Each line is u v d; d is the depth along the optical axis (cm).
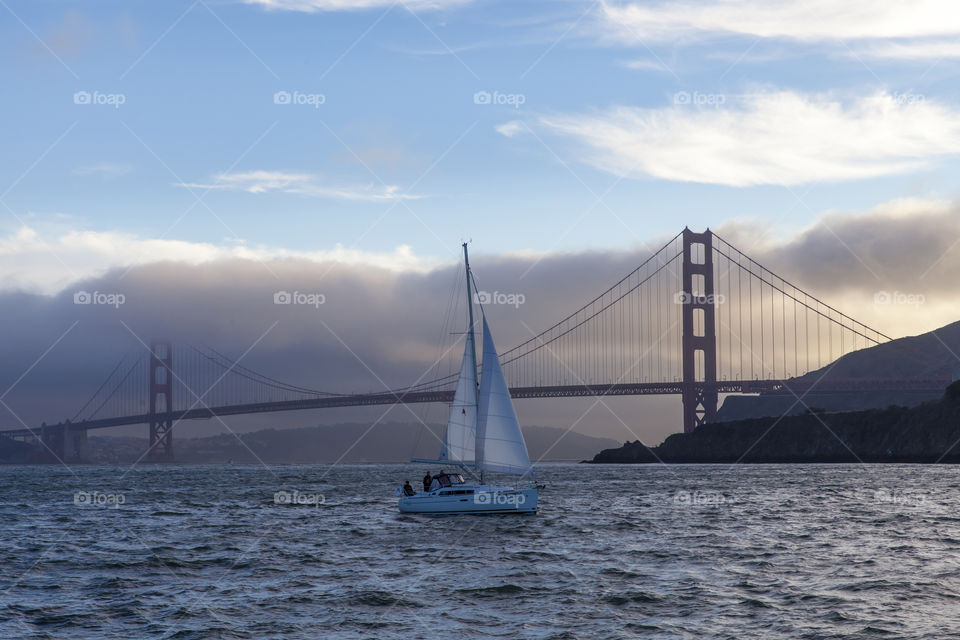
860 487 9206
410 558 4000
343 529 5200
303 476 14675
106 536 5009
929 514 5888
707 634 2575
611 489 9238
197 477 14412
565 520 5584
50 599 3125
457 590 3200
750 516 5878
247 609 2930
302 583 3388
